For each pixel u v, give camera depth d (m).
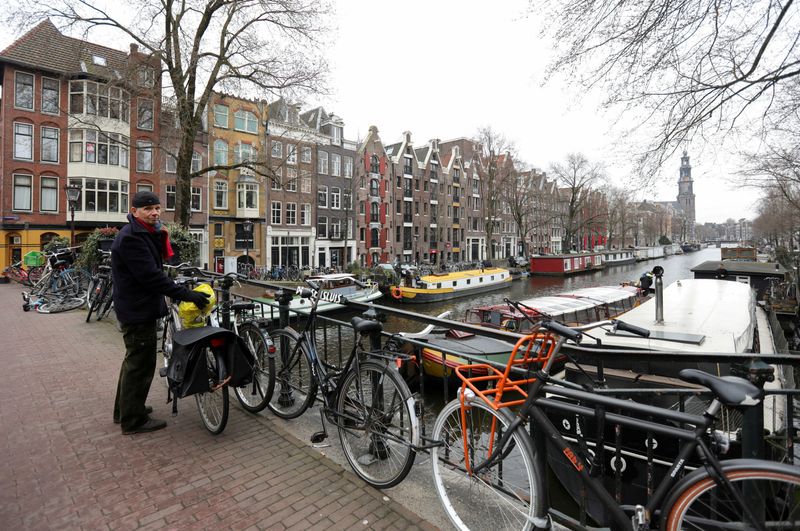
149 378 3.50
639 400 3.02
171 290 3.28
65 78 22.80
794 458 2.03
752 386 1.55
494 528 2.17
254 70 14.34
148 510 2.47
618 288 19.02
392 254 42.97
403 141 44.62
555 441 1.93
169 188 27.41
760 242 80.75
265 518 2.40
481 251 56.44
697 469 1.60
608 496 1.82
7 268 20.36
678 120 5.45
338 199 37.38
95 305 8.11
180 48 13.75
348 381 2.98
